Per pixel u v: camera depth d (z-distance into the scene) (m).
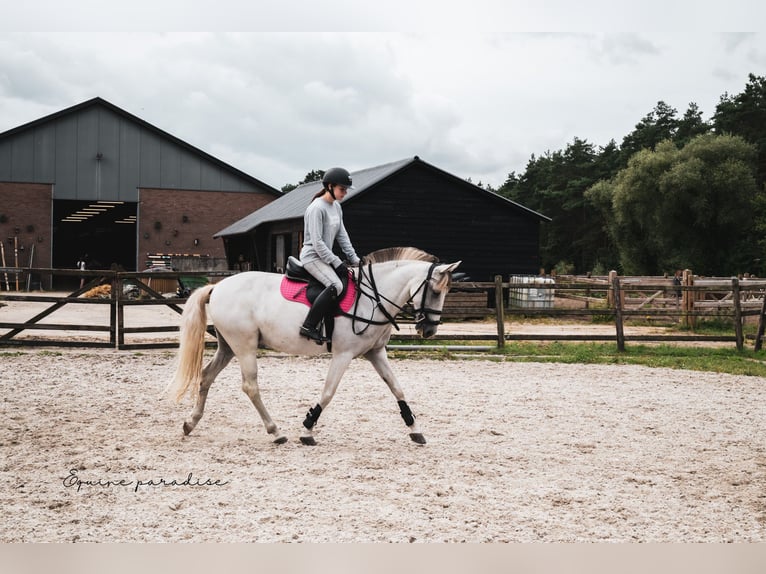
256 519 4.63
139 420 7.41
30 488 5.14
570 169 73.81
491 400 9.00
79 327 12.31
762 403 9.21
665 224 47.31
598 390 9.94
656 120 71.31
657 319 20.89
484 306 22.27
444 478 5.62
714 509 5.06
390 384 6.74
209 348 12.94
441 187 21.95
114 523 4.54
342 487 5.31
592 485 5.54
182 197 35.84
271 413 7.92
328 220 6.58
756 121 55.31
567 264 67.50
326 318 6.42
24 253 33.41
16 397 8.37
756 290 19.34
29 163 33.50
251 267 29.16
